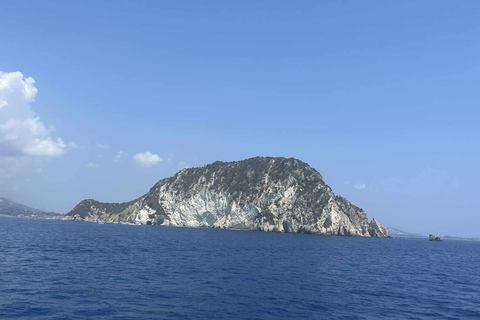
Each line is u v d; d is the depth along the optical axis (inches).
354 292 1408.7
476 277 2190.0
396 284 1686.8
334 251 3486.7
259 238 5177.2
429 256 3949.3
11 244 2689.5
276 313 1031.0
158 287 1309.1
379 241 7263.8
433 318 1072.8
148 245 3193.9
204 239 4424.2
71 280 1363.2
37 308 958.4
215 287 1358.3
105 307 1000.2
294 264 2230.6
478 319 1088.8
